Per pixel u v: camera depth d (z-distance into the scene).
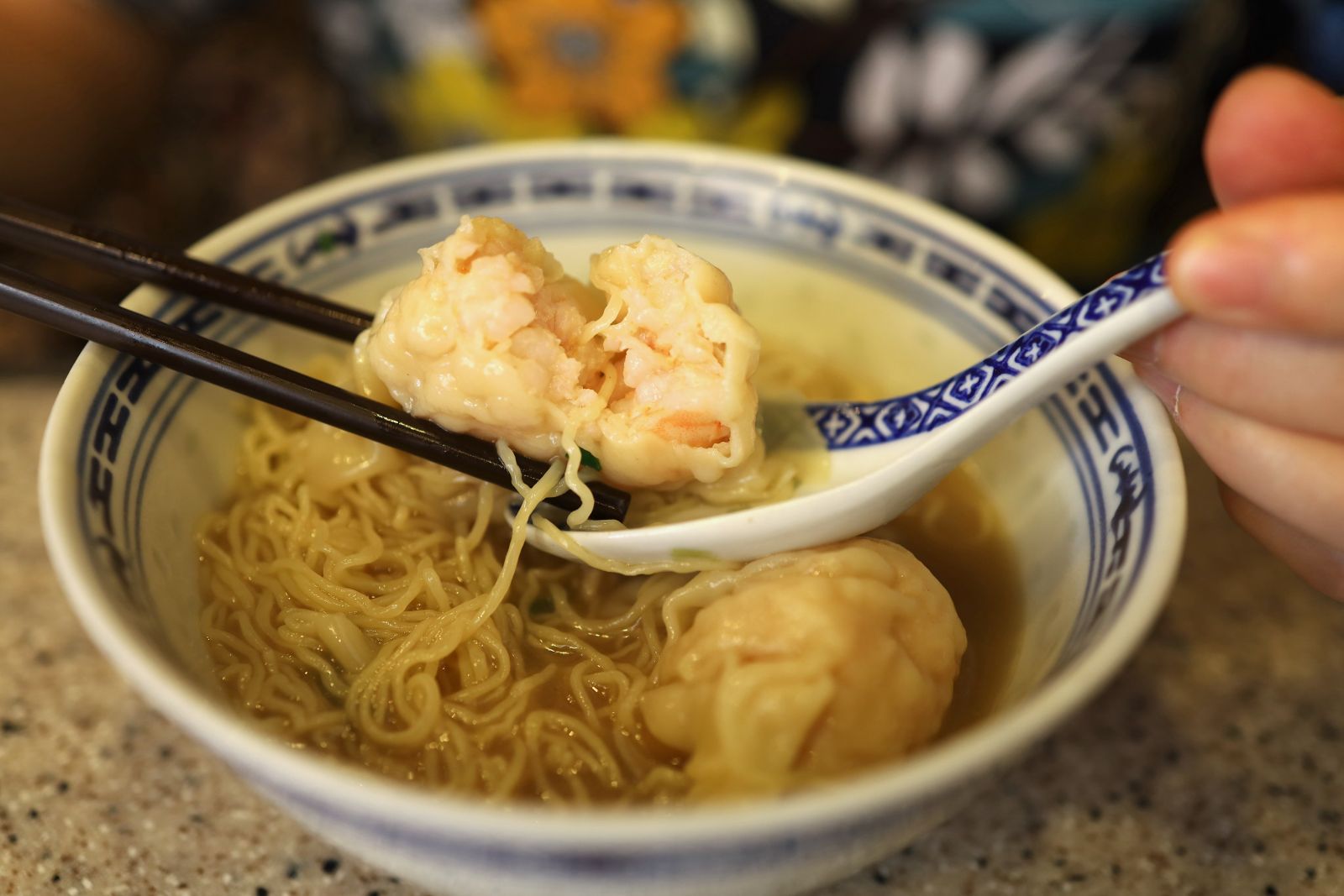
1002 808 0.17
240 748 0.12
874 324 0.21
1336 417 0.14
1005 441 0.19
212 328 0.19
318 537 0.18
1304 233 0.13
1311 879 0.16
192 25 0.34
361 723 0.16
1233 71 0.30
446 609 0.18
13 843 0.16
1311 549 0.17
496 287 0.16
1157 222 0.31
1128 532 0.15
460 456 0.17
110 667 0.19
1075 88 0.26
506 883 0.12
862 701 0.15
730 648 0.16
